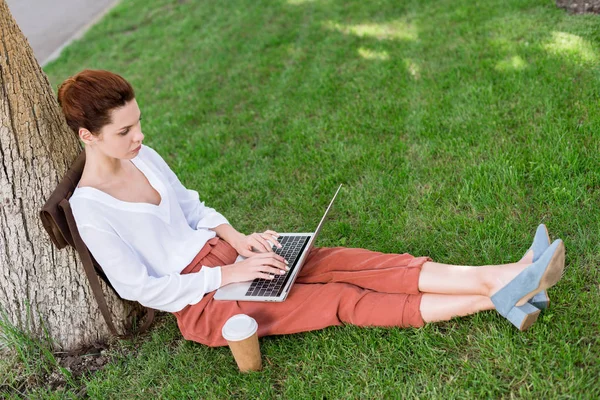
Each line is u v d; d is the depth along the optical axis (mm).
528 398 2221
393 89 5074
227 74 6480
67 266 2924
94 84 2424
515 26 5488
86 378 2887
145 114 6031
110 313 3027
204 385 2631
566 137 3764
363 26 6734
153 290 2656
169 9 10031
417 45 5773
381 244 3379
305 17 7621
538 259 2266
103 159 2639
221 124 5316
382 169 4090
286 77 5965
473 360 2469
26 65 2752
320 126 4824
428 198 3637
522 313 2312
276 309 2682
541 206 3305
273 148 4723
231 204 4168
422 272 2605
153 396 2699
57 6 12508
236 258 2967
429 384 2385
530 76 4605
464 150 4004
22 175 2785
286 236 2965
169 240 2816
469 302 2518
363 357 2596
